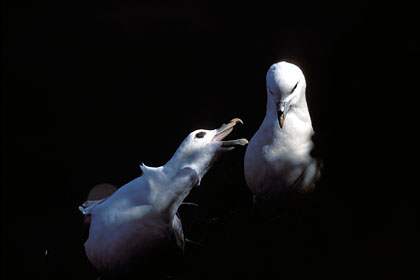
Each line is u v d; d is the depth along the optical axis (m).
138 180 7.54
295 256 7.49
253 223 7.59
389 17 7.78
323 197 7.54
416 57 7.71
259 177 7.55
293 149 7.53
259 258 7.51
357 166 7.54
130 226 7.52
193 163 7.52
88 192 12.15
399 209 7.51
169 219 7.53
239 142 7.52
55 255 7.82
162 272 7.57
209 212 7.75
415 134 7.59
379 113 7.67
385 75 7.73
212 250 7.57
